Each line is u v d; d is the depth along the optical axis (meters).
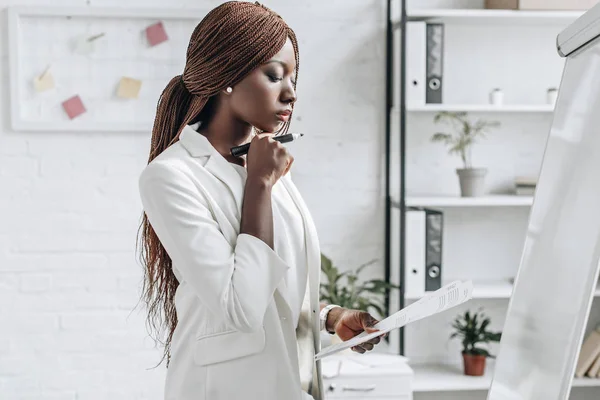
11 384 3.65
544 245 1.03
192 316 1.47
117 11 3.53
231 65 1.42
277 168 1.43
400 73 3.43
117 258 3.66
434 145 3.75
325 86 3.70
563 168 1.01
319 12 3.68
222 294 1.33
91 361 3.68
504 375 1.08
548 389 0.95
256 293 1.35
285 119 1.48
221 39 1.42
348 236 3.75
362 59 3.71
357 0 3.69
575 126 1.00
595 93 0.96
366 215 3.75
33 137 3.58
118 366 3.69
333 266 3.75
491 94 3.58
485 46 3.75
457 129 3.76
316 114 3.71
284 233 1.49
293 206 1.56
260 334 1.42
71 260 3.64
